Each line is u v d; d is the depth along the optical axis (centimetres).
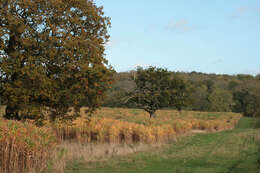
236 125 5141
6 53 1497
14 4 1484
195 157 1525
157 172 1126
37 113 1491
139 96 4172
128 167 1216
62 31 1542
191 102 4266
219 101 8262
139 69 4294
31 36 1475
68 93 1499
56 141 1150
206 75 14762
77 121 2003
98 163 1286
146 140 1989
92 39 1697
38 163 988
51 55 1432
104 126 1955
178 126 2702
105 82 1653
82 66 1487
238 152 1723
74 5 1661
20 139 927
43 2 1508
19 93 1417
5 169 891
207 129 3675
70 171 1105
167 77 4078
